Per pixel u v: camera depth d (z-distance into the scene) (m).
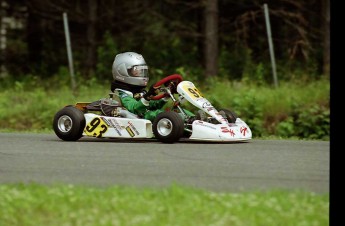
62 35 107.88
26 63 108.25
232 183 28.89
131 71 43.59
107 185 28.44
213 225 22.39
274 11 87.00
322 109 60.53
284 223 22.69
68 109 43.53
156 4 102.56
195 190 26.48
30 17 107.50
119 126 42.44
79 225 22.78
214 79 76.81
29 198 25.27
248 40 99.50
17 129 61.09
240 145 40.88
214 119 42.50
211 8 83.88
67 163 34.28
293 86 69.38
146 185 28.48
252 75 86.50
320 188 27.77
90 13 97.06
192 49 102.62
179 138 41.16
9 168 33.00
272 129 60.25
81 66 104.12
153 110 43.34
